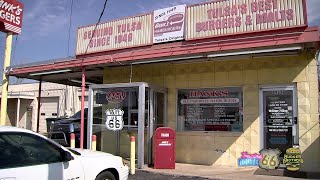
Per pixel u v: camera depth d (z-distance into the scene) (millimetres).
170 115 13055
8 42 14352
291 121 11125
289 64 11211
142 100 11750
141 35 13766
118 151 13086
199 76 12672
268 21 11203
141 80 13766
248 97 11750
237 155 11742
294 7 10867
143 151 11523
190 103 12836
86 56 15039
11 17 14078
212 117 12406
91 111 12891
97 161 6867
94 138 11641
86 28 15234
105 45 14602
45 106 30391
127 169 7723
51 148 6082
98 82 18500
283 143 11172
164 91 13039
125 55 12094
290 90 11234
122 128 12547
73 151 6797
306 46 9898
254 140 11539
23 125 31703
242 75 11906
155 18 13500
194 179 9852
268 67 11523
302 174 10172
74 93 28062
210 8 12289
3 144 5430
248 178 9633
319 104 11375
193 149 12477
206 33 12258
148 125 12211
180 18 12906
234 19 11797
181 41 12852
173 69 13172
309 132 10750
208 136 12266
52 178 5891
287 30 10852
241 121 11914
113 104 12828
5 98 14375
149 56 11562
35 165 5711
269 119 11438
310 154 10664
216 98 12414
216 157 12062
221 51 10375
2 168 5270
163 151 11406
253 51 9977
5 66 14438
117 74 14297
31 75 15055
